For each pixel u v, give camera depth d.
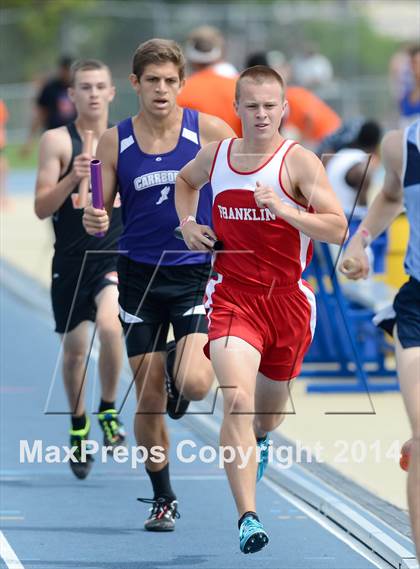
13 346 38.50
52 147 23.98
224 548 20.27
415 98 52.34
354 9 122.25
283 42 100.50
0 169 74.69
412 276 17.34
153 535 20.97
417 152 17.25
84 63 24.02
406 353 16.84
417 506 16.22
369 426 29.05
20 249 58.19
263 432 20.67
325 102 97.25
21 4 102.38
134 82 20.61
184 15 99.69
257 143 18.09
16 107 96.38
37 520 21.75
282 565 19.39
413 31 105.50
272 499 23.41
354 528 20.97
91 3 109.56
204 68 33.72
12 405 30.92
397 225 35.69
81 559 19.59
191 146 20.61
